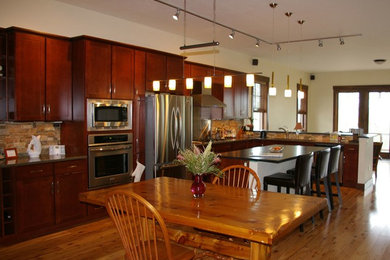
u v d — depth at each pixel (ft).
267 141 25.73
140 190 9.00
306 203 7.74
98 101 14.55
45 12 14.47
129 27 18.04
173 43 20.88
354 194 19.93
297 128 26.18
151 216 7.07
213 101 21.74
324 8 15.58
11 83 12.89
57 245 11.90
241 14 16.63
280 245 11.96
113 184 15.19
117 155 15.42
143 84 16.69
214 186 9.62
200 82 22.07
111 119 15.07
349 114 37.70
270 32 20.30
